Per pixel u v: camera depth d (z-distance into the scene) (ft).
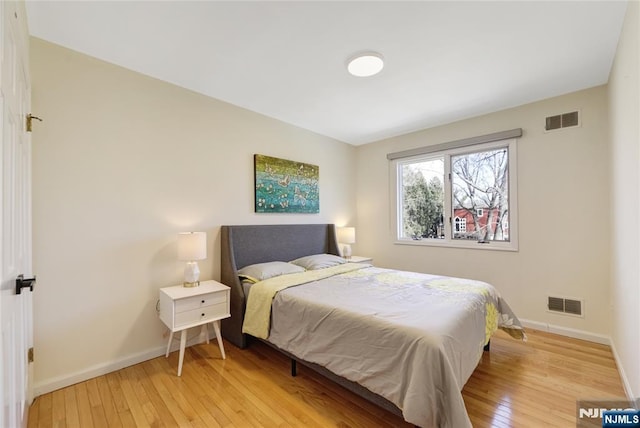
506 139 10.39
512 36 6.38
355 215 15.24
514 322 8.13
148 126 8.00
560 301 9.39
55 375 6.43
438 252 12.25
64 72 6.67
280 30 6.15
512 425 5.29
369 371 5.22
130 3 5.35
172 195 8.45
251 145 10.56
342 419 5.52
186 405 5.93
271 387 6.57
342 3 5.38
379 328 5.28
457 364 4.97
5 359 3.25
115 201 7.39
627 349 6.25
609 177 8.38
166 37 6.39
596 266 8.79
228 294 8.14
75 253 6.75
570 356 7.89
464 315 5.88
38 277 6.23
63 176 6.61
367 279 8.85
